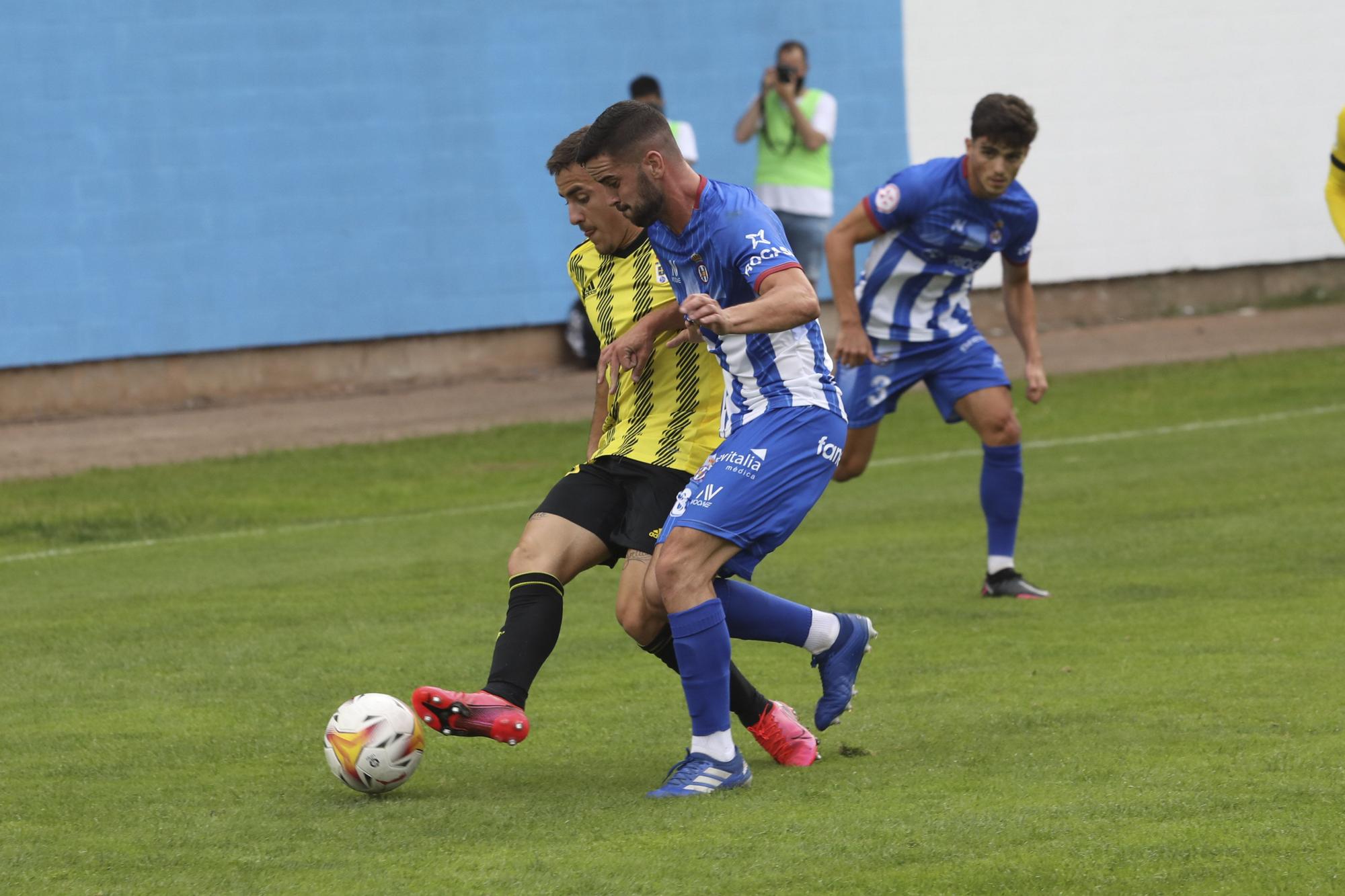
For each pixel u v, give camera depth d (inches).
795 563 1112.2
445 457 1770.4
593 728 695.1
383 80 2342.5
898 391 1020.5
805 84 2477.9
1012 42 2625.5
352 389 2364.7
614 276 674.8
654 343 652.7
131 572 1184.2
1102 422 1830.7
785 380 599.2
